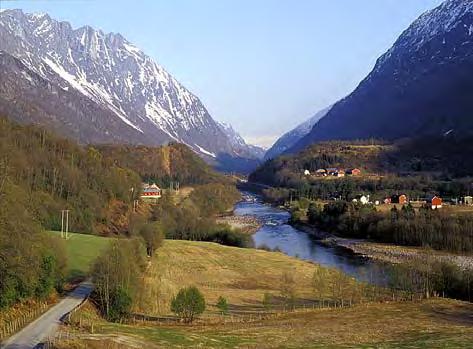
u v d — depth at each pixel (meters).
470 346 61.88
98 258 75.38
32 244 64.19
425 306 91.12
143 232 133.50
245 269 121.31
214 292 98.38
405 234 171.25
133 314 73.25
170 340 57.56
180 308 73.44
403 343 64.25
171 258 125.88
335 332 70.75
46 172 158.75
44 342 48.84
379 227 180.62
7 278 58.25
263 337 65.44
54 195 151.50
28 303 63.88
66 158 181.00
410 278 101.75
